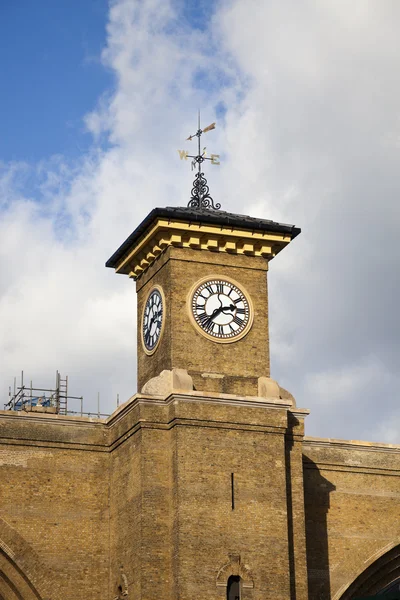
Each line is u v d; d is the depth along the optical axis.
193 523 50.16
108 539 53.28
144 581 49.72
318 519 56.75
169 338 53.56
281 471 52.16
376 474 58.47
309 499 56.88
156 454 51.44
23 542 52.19
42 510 52.84
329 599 55.81
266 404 52.59
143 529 50.38
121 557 51.91
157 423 51.72
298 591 51.88
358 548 57.00
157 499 50.88
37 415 53.75
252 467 51.72
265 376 54.47
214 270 55.22
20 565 51.84
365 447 58.50
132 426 52.25
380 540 57.50
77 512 53.28
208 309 54.44
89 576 52.62
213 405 51.88
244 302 55.19
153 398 51.81
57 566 52.34
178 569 49.41
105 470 54.19
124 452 53.00
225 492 50.97
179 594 49.12
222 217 54.88
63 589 52.16
